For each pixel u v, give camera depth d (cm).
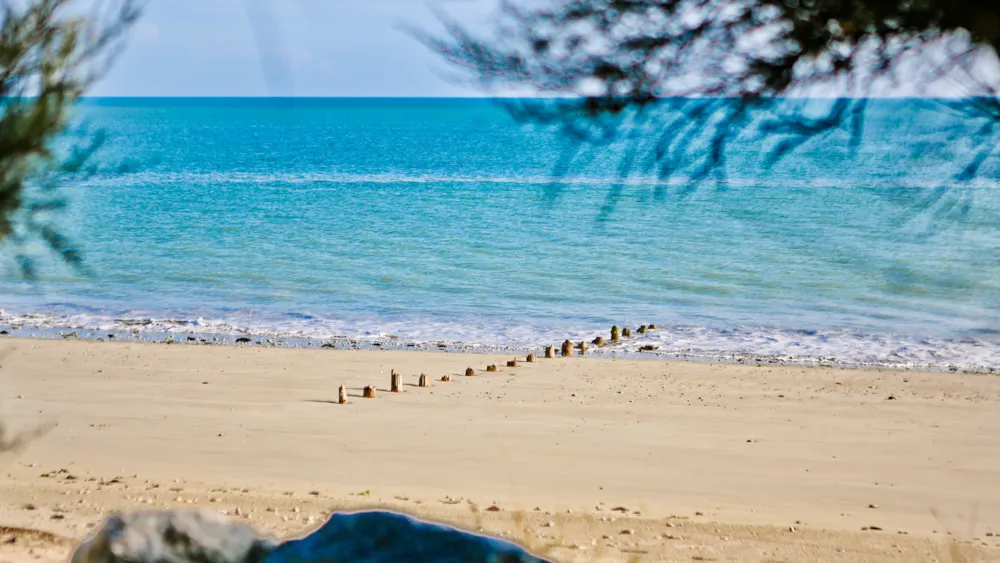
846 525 1628
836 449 2162
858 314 4088
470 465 1992
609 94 436
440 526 693
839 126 435
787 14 419
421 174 11644
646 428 2319
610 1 425
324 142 17625
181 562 694
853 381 2909
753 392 2739
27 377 2859
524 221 7388
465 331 3872
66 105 623
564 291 4781
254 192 9681
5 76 611
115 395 2631
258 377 2888
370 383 2828
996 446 2194
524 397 2645
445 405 2541
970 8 383
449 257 5853
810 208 6944
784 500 1789
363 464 1989
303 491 1764
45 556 1208
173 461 1984
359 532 699
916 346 3500
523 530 1503
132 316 4109
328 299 4575
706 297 4591
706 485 1877
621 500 1761
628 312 4281
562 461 2031
